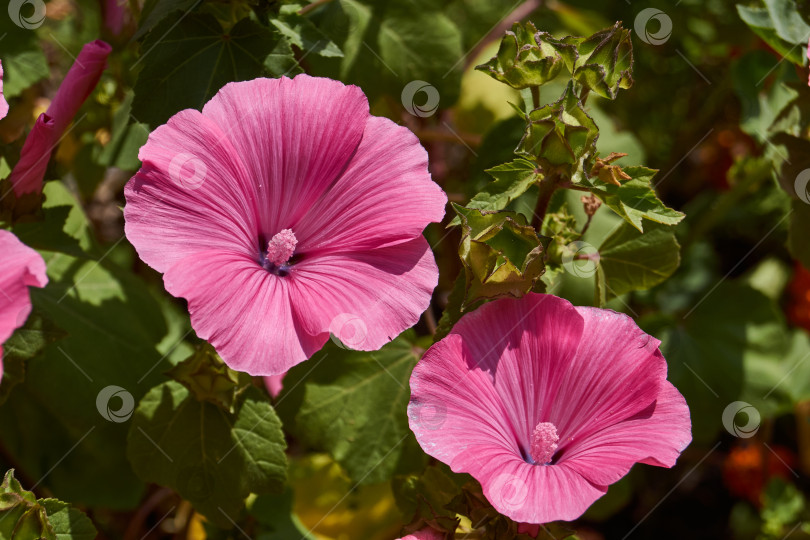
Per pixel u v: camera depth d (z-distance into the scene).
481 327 0.60
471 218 0.60
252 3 0.66
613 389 0.60
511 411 0.60
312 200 0.61
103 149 0.74
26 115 0.79
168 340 0.76
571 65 0.61
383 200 0.61
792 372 0.81
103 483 0.73
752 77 0.76
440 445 0.58
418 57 0.73
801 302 0.83
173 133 0.60
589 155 0.60
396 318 0.59
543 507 0.57
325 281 0.60
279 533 0.72
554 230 0.65
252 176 0.61
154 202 0.59
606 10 0.87
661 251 0.67
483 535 0.60
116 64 0.77
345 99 0.61
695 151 0.94
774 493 0.79
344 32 0.72
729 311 0.79
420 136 0.78
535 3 0.82
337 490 0.76
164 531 0.78
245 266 0.60
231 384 0.64
